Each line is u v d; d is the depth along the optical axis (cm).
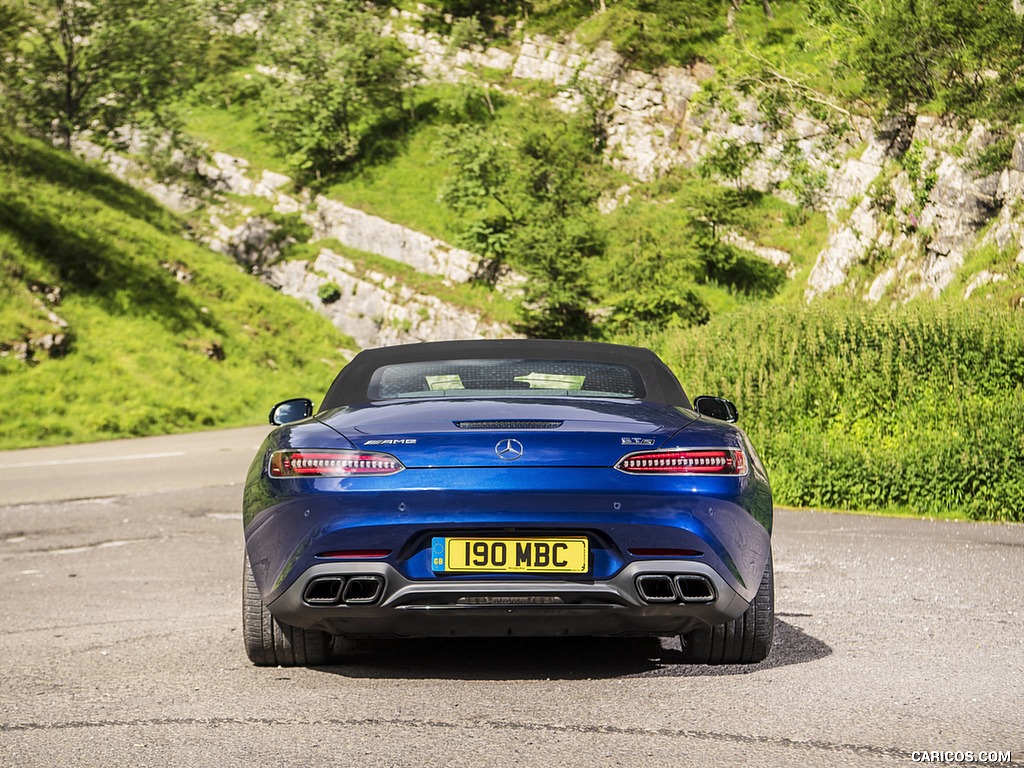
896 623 577
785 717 391
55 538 1036
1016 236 2692
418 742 363
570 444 428
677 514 427
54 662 506
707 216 6819
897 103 3331
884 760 338
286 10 10188
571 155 7950
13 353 3956
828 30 3378
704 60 8412
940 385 1444
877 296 3356
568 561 426
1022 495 1066
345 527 425
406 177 8719
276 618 450
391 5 10894
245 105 10038
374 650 526
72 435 3512
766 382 1502
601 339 6812
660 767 333
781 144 4200
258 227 8394
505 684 449
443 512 422
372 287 7794
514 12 10525
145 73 8088
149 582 768
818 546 880
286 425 493
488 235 7644
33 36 7819
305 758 346
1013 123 2867
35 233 5125
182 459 2059
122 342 4612
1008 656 494
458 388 499
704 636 473
